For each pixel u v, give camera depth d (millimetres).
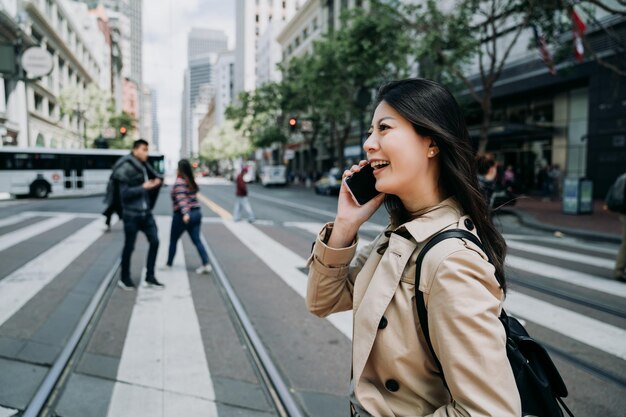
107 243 9109
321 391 3158
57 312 4664
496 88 22281
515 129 19953
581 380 3311
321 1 44781
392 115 1046
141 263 7254
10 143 33469
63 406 2891
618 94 17219
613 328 4328
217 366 3508
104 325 4383
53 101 45062
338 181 26969
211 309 4922
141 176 5691
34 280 5988
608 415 2848
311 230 11398
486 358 851
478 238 1033
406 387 1013
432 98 1026
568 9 11594
